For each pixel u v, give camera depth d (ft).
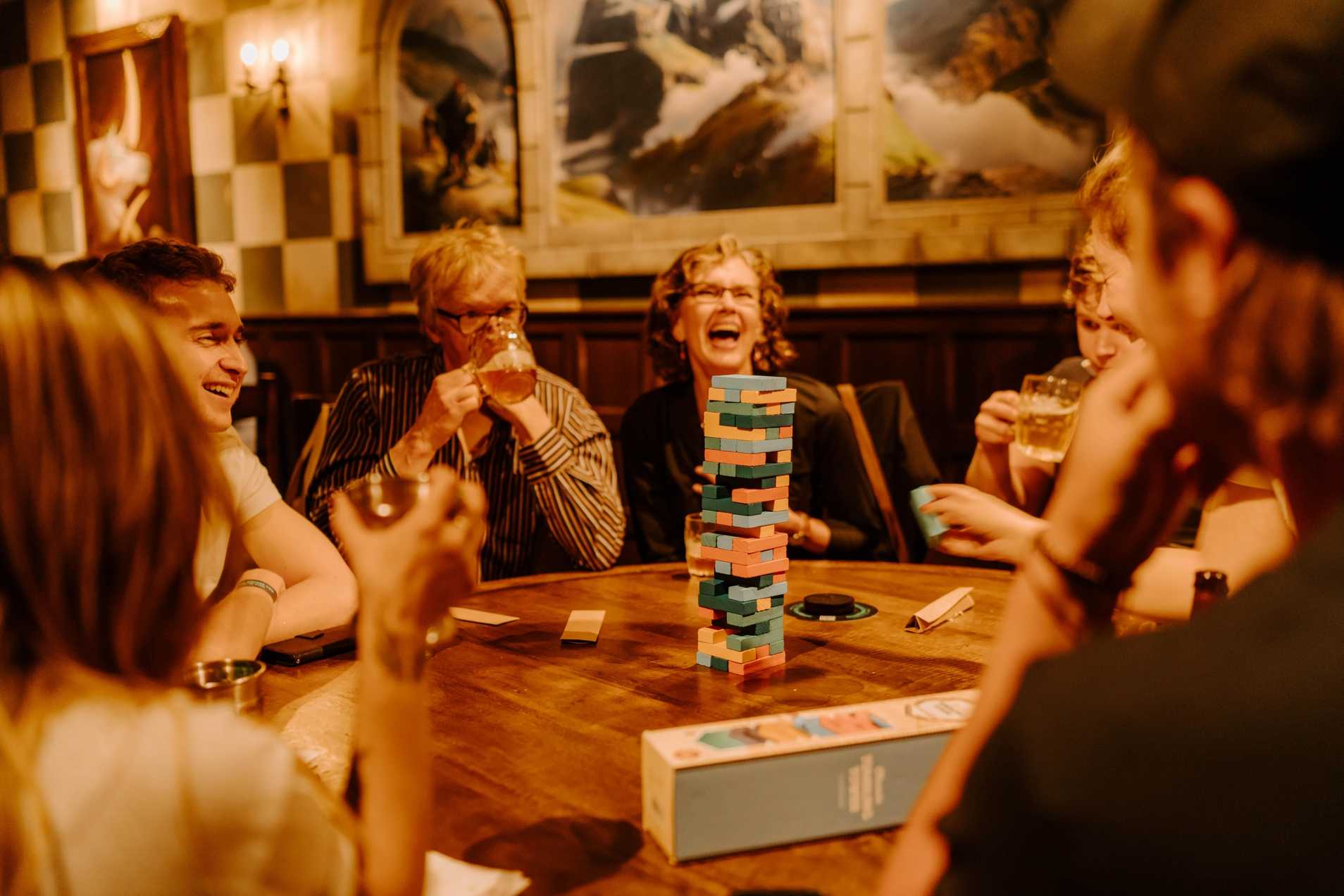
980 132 10.71
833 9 11.37
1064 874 1.23
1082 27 1.40
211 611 4.42
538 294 14.15
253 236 16.75
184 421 1.99
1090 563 2.08
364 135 15.12
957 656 4.38
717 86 12.28
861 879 2.65
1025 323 10.80
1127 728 1.21
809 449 7.61
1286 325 1.25
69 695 1.79
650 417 7.92
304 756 3.35
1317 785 1.12
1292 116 1.16
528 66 13.60
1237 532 4.36
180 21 16.75
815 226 11.81
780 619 4.28
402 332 15.29
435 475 2.24
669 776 2.70
